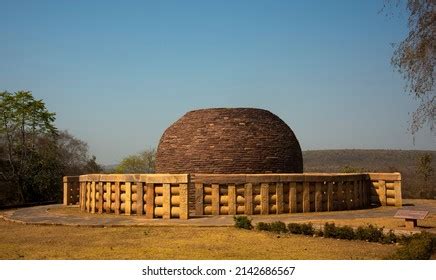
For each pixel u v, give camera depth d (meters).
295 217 17.69
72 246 12.34
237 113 22.66
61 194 37.72
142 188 18.56
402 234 12.21
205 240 12.88
